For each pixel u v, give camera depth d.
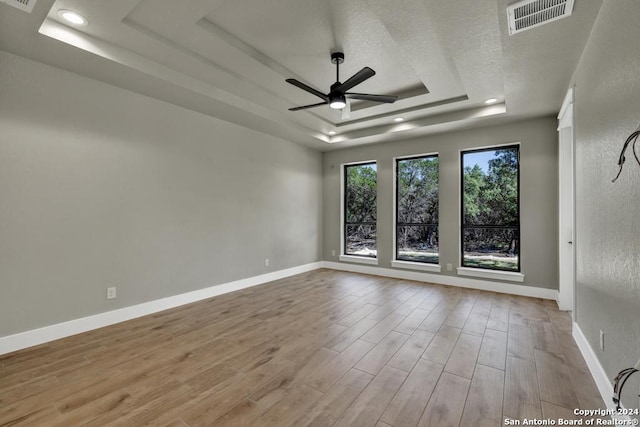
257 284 4.93
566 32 2.21
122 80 3.09
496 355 2.51
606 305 1.89
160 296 3.64
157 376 2.19
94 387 2.05
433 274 5.03
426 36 2.54
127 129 3.33
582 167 2.48
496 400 1.92
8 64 2.55
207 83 3.45
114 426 1.68
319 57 3.06
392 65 3.21
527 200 4.23
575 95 2.74
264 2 2.27
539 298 4.12
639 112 1.41
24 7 2.00
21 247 2.62
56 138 2.82
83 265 3.00
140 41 2.61
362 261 5.85
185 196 3.91
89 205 3.04
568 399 1.92
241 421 1.72
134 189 3.40
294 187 5.71
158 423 1.71
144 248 3.49
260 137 5.00
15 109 2.59
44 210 2.75
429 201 5.22
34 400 1.91
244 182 4.73
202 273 4.12
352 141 5.49
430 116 4.47
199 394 1.98
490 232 4.66
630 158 1.52
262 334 2.94
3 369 2.27
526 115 4.02
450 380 2.14
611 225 1.80
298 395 1.97
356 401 1.91
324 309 3.69
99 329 3.06
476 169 4.78
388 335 2.91
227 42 2.69
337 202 6.23
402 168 5.53
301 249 5.88
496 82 3.28
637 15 1.43
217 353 2.55
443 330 3.03
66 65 2.78
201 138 4.11
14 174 2.58
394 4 2.15
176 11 2.29
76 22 2.35
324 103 3.16
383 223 5.60
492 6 2.08
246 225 4.77
